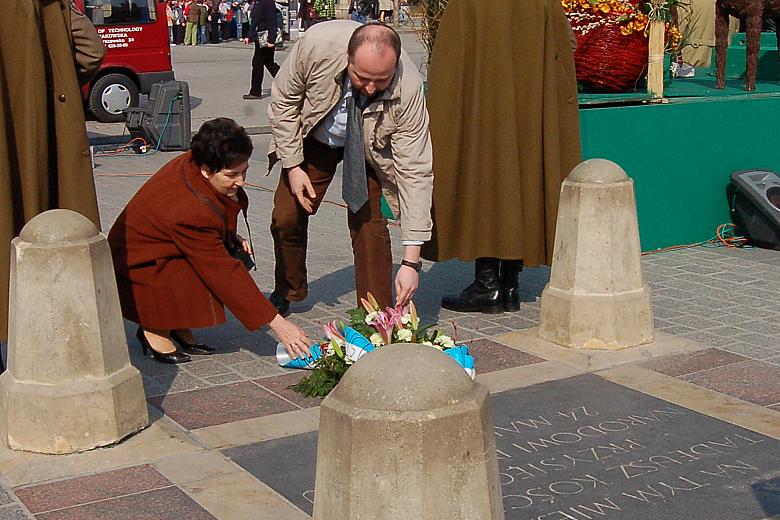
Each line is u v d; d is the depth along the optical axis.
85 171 5.18
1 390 4.50
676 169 8.38
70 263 4.38
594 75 8.37
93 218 5.21
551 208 6.35
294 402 5.10
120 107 17.14
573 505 4.03
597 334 5.79
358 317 5.24
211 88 21.94
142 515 3.92
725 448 4.55
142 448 4.50
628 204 5.79
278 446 4.56
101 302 4.48
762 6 9.03
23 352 4.42
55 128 5.10
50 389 4.40
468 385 2.79
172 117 14.45
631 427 4.78
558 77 6.38
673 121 8.27
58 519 3.89
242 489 4.14
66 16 5.09
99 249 4.47
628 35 8.30
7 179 4.90
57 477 4.23
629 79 8.45
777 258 8.18
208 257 5.25
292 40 34.81
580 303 5.79
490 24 6.26
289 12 35.81
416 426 2.67
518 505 4.03
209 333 6.25
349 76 5.39
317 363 5.27
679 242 8.55
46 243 4.35
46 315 4.38
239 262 5.25
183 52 32.88
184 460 4.41
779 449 4.54
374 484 2.71
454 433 2.70
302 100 5.73
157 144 14.48
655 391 5.23
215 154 5.16
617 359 5.68
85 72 5.32
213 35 38.19
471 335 6.16
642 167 8.21
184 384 5.35
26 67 4.92
